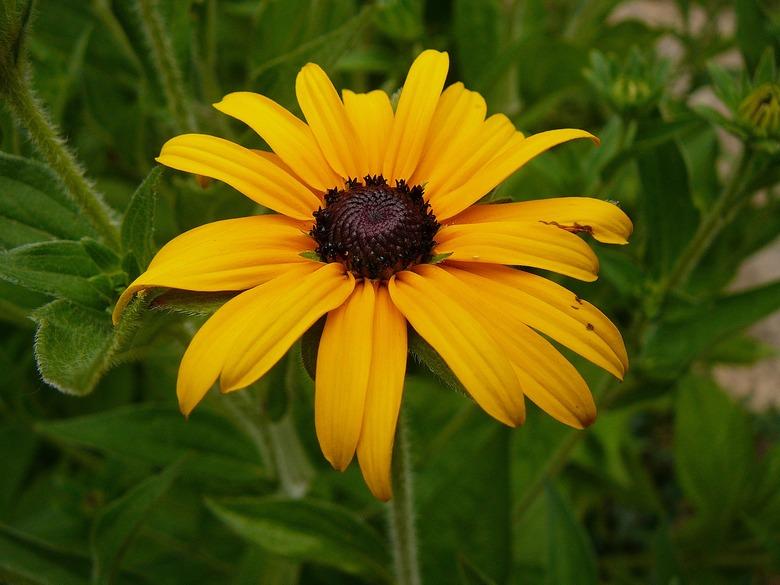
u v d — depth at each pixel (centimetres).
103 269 17
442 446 26
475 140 17
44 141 18
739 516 29
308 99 17
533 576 27
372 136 18
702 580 29
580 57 30
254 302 15
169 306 16
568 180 25
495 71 27
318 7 26
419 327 15
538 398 15
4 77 17
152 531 26
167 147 16
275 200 16
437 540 23
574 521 22
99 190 29
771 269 44
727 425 29
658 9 55
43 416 28
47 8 30
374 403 15
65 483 25
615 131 25
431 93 17
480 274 16
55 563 21
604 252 23
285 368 20
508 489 22
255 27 26
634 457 31
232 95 17
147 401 29
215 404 23
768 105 20
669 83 33
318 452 26
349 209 16
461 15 30
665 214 23
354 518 21
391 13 27
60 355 16
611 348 15
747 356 33
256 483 24
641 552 32
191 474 25
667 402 33
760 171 21
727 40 32
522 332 15
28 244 17
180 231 22
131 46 24
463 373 14
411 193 17
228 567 26
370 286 16
